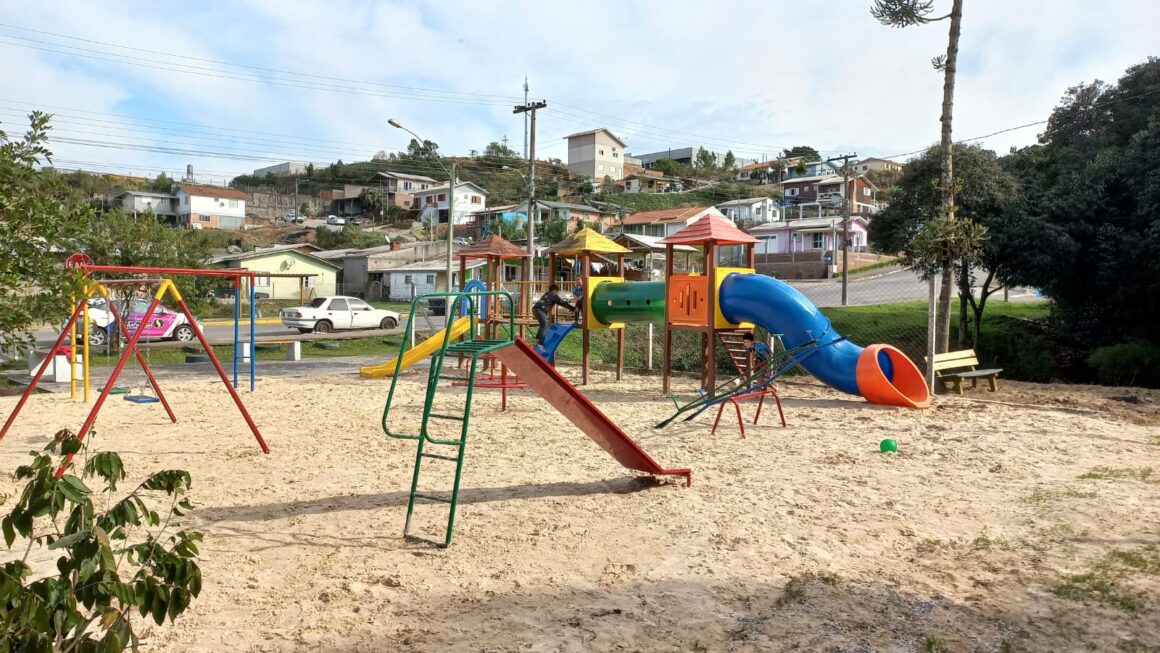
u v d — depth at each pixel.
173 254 26.27
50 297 7.41
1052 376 21.05
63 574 2.31
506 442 9.70
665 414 12.29
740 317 14.04
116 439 9.87
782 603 4.53
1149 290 19.77
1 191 6.67
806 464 8.44
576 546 5.61
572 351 23.30
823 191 84.75
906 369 13.67
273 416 11.85
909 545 5.64
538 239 66.62
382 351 27.33
